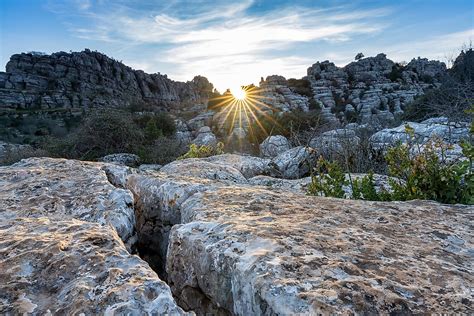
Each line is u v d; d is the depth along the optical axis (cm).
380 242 201
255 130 2262
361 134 864
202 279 194
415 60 6862
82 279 158
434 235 219
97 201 287
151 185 350
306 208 267
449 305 139
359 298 139
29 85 7281
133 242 277
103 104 7619
